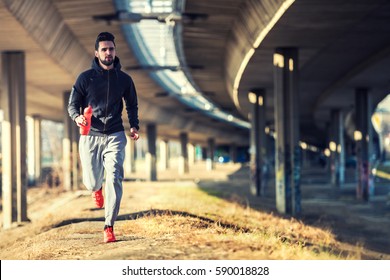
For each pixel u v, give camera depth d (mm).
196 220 24172
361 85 83500
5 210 57875
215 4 53281
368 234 43469
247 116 152375
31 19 50750
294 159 57188
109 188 17688
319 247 26047
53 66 71188
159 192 68812
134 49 83375
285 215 53156
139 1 58875
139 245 17078
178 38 71438
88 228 26688
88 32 67438
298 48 57656
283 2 41781
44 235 27250
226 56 76875
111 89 17062
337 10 42781
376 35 53031
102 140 17297
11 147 58594
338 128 128375
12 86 59594
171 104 151000
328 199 84062
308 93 104938
